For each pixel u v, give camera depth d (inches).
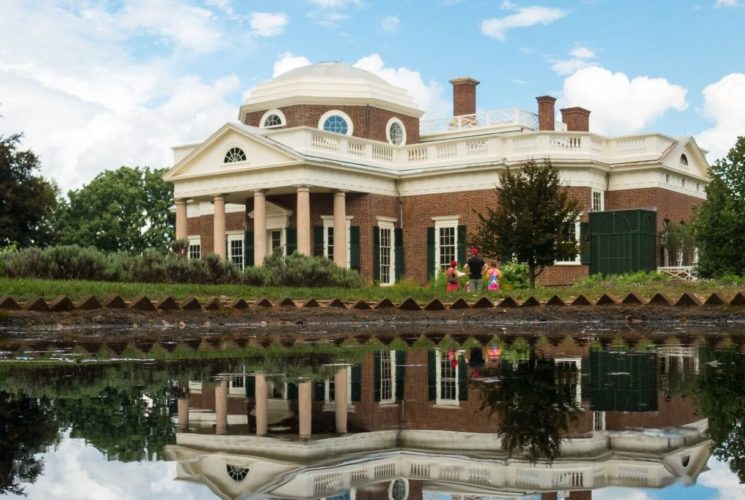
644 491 173.3
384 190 1689.2
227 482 179.9
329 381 364.2
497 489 178.1
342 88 1840.6
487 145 1616.6
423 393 325.4
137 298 753.6
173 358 467.8
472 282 1195.3
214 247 1732.3
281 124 1855.3
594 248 1491.1
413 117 1971.0
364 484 182.9
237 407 291.3
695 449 214.5
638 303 841.5
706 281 1107.3
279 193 1689.2
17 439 223.5
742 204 1178.0
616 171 1589.6
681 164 1668.3
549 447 221.3
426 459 209.5
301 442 231.0
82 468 188.5
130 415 267.7
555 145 1568.7
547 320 822.5
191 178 1720.0
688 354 469.1
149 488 171.9
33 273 940.0
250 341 612.7
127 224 3065.9
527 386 339.9
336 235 1606.8
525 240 1184.8
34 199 2158.0
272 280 1146.7
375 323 829.2
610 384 339.9
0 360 447.8
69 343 576.4
